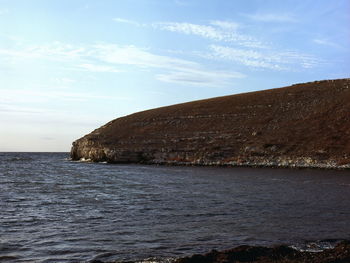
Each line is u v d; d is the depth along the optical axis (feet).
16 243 46.55
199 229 53.93
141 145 318.45
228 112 340.80
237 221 59.67
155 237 49.32
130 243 46.42
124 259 39.78
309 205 76.33
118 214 66.54
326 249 42.63
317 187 113.70
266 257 39.47
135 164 293.64
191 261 37.58
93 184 126.93
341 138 233.35
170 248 44.09
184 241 47.19
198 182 133.69
